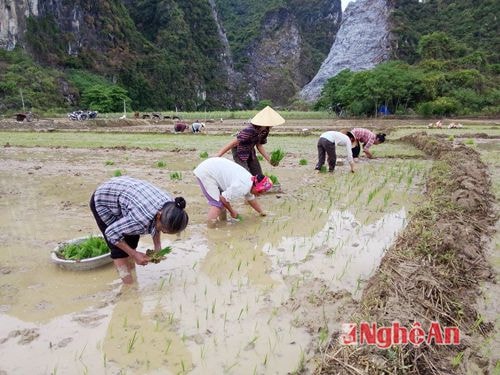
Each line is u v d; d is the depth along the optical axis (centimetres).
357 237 634
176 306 439
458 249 526
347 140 1077
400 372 315
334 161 1093
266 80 12338
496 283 475
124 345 376
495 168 1127
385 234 645
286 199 841
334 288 476
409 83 4491
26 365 350
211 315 422
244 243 612
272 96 12175
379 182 981
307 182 989
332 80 5534
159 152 1580
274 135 2225
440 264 486
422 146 1548
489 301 439
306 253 576
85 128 3188
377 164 1230
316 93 8300
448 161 1080
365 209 770
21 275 511
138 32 9312
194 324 407
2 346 375
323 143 1078
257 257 563
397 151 1504
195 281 495
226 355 360
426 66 5450
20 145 1820
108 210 446
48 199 860
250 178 652
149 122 3991
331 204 799
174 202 420
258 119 750
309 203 812
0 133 2591
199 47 10919
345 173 1093
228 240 623
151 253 464
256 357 357
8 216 746
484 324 397
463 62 5516
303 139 2047
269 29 12825
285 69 12550
